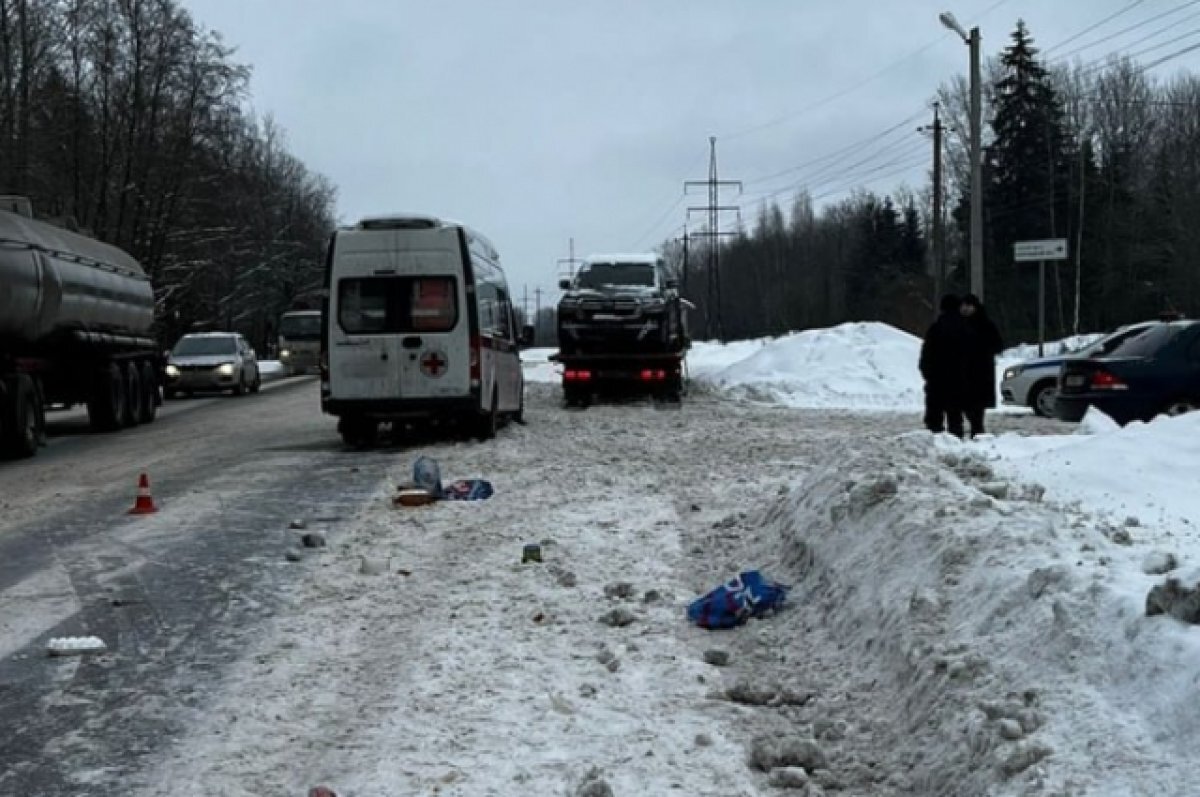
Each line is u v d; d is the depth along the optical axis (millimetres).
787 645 7012
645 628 7426
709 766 5223
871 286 98750
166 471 16219
